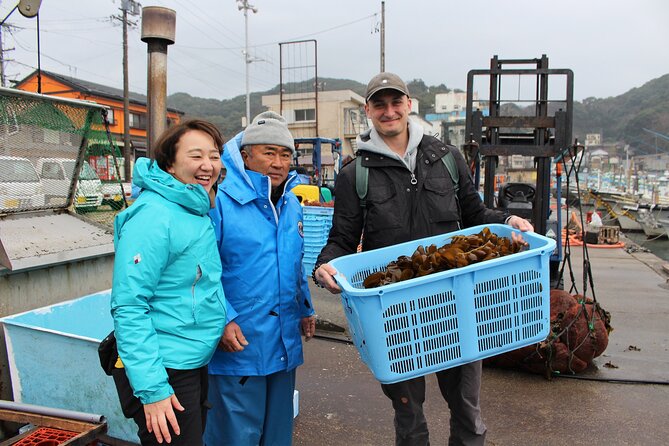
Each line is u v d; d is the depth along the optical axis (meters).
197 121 1.97
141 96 49.50
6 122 3.81
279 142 2.25
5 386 3.08
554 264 6.21
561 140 5.23
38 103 3.93
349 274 2.30
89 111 4.30
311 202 8.19
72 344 2.79
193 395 1.88
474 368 2.40
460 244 2.20
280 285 2.29
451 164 2.52
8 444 2.20
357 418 3.52
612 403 3.81
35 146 4.07
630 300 7.15
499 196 7.09
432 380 4.20
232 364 2.24
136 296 1.72
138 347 1.69
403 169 2.44
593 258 11.03
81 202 4.54
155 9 4.61
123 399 1.86
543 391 4.02
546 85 5.41
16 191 4.01
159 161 1.96
